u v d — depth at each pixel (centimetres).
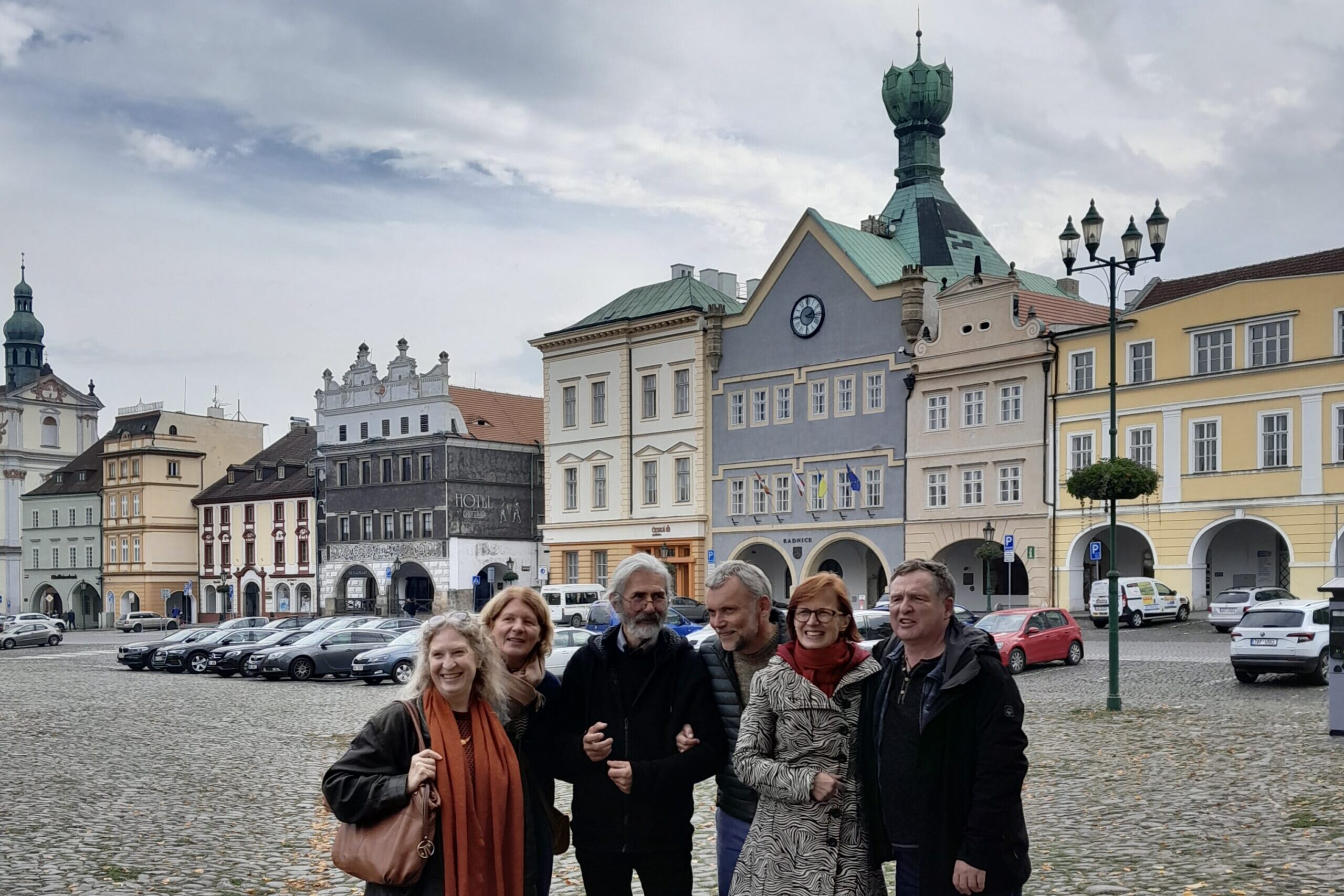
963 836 559
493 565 8200
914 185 7875
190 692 3262
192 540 10094
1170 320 4800
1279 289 4509
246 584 9412
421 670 567
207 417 10325
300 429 10144
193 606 9931
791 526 5928
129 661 4319
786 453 5978
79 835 1264
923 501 5441
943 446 5381
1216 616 4091
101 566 10444
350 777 538
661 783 614
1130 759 1573
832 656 587
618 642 652
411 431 8212
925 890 560
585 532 6869
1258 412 4550
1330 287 4388
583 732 645
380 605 8338
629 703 636
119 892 1016
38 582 11006
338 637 3756
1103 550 5212
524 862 580
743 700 638
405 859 524
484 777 549
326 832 1270
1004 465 5178
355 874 533
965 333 5319
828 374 5828
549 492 7112
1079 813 1236
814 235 5903
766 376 6075
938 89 7850
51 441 12112
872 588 5847
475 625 571
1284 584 4725
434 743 546
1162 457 4794
